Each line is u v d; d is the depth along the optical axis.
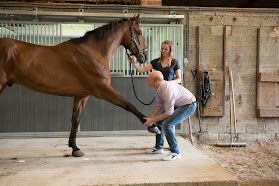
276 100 4.95
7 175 2.23
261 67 4.95
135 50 2.97
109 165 2.52
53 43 4.44
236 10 4.85
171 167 2.45
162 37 4.70
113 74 4.55
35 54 2.40
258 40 4.89
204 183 2.10
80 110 2.88
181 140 3.63
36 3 4.41
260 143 4.86
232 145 4.63
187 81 4.84
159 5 4.75
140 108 4.65
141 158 2.77
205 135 4.88
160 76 2.41
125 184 2.04
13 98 4.39
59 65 2.47
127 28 2.89
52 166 2.49
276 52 4.96
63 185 2.02
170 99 2.43
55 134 4.48
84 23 4.55
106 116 4.61
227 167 3.54
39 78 2.40
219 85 4.86
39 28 4.58
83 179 2.14
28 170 2.37
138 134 4.67
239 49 4.91
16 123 4.41
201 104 4.82
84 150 3.12
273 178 3.15
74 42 2.61
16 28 4.55
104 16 4.50
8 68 2.30
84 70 2.56
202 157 2.79
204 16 4.83
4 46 2.28
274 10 4.88
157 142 2.98
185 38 4.78
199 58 4.85
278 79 4.89
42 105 4.46
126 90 4.61
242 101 4.94
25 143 3.49
